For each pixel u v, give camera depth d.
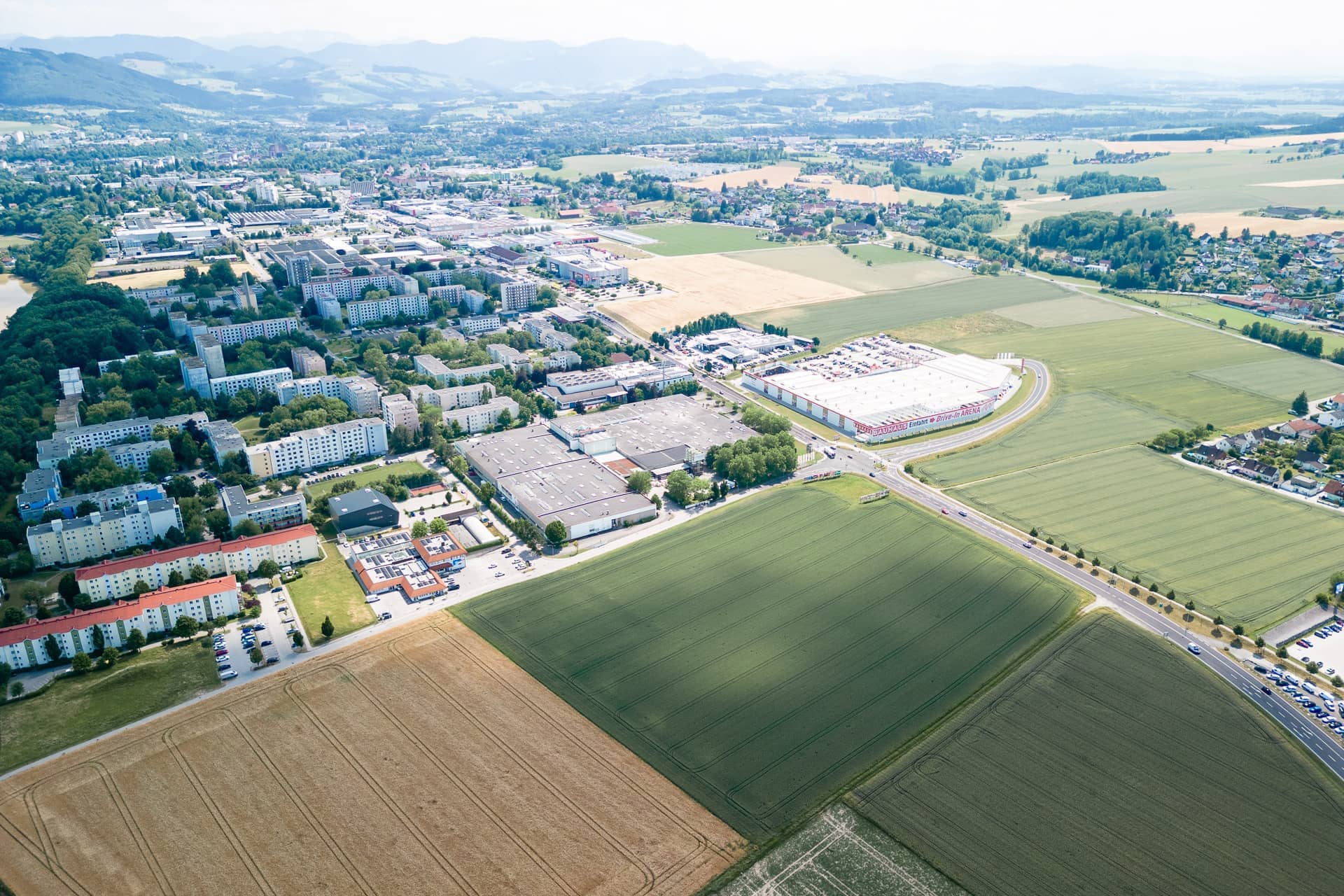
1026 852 195.50
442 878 187.00
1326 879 189.88
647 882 186.38
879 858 193.38
